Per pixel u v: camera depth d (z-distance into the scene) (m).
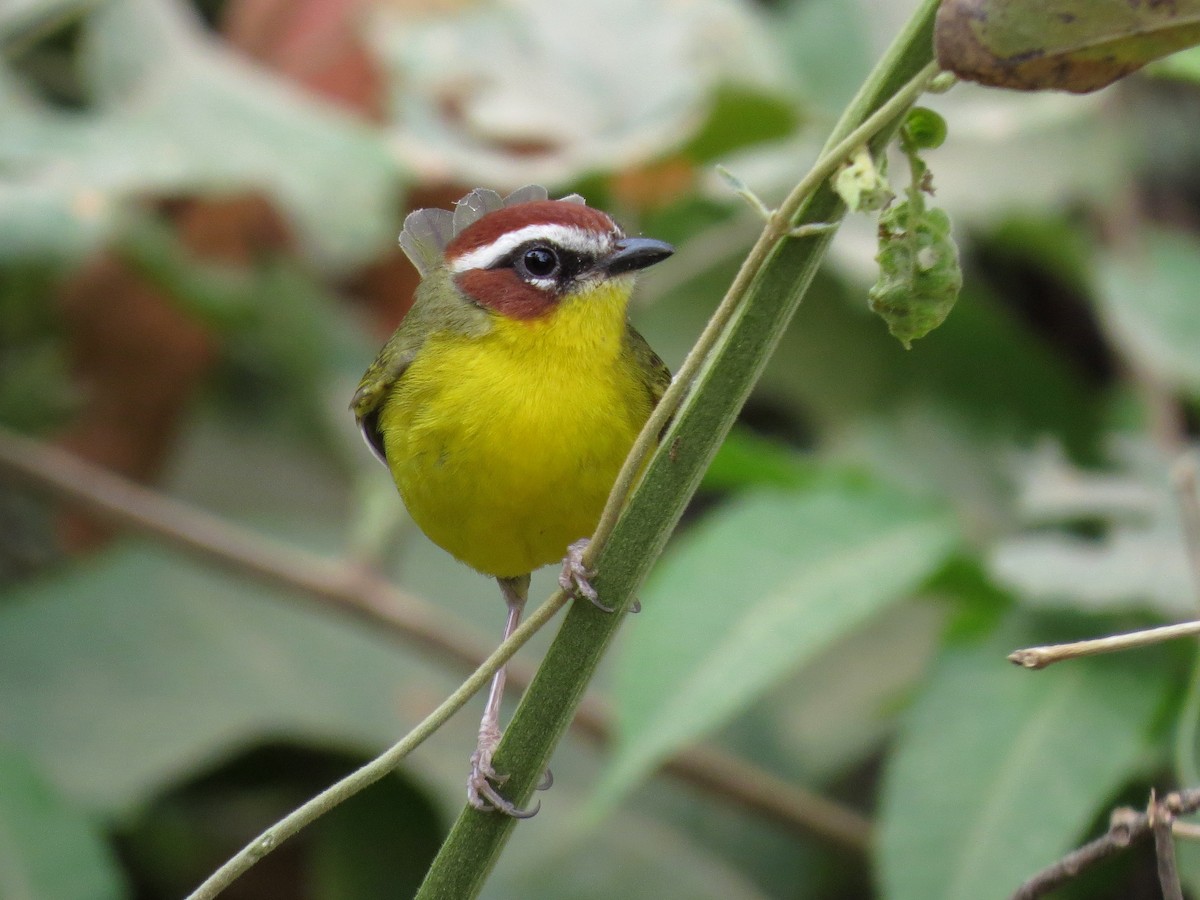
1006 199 11.45
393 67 11.29
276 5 12.44
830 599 8.23
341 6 12.21
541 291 8.01
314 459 12.45
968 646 8.29
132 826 10.65
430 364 8.24
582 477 7.88
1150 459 9.48
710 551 8.40
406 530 12.09
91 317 11.65
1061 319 13.12
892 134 4.58
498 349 8.00
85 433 12.05
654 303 11.70
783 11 13.70
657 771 9.68
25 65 12.56
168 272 11.21
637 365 8.34
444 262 8.70
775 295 4.95
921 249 4.55
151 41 10.83
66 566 11.95
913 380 11.84
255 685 10.89
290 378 12.02
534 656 11.72
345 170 10.15
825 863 10.40
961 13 4.21
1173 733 8.26
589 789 10.77
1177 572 8.13
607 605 5.25
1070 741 7.83
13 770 8.91
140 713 10.63
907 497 8.65
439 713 5.32
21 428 11.56
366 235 10.04
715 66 11.32
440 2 11.54
